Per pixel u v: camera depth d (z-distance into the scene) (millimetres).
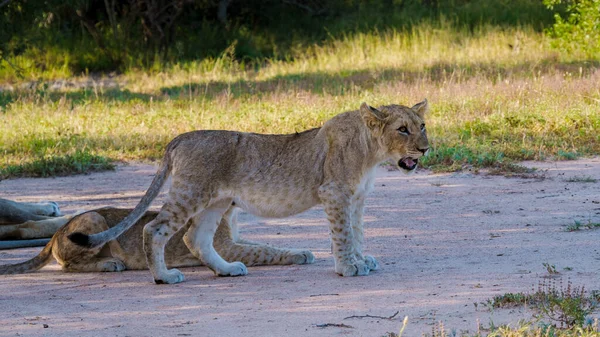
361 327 7578
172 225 9844
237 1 44688
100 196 16156
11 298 9422
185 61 39188
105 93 32406
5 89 35469
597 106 21422
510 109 21906
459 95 24250
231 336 7488
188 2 41969
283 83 32094
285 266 10750
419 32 38594
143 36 42188
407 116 9766
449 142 19094
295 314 8156
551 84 24406
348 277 9758
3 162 19578
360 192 10039
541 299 7980
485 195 14602
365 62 35969
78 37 42406
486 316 7664
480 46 35625
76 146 20984
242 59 40594
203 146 9938
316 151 10000
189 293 9391
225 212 10773
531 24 38250
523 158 17734
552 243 10867
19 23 36125
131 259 10953
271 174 9992
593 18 32312
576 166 16812
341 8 45094
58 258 10969
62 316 8492
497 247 10875
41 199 16000
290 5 45219
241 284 9758
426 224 12672
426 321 7637
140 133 22438
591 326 6996
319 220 13445
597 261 9688
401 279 9477
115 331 7824
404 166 9953
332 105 24688
